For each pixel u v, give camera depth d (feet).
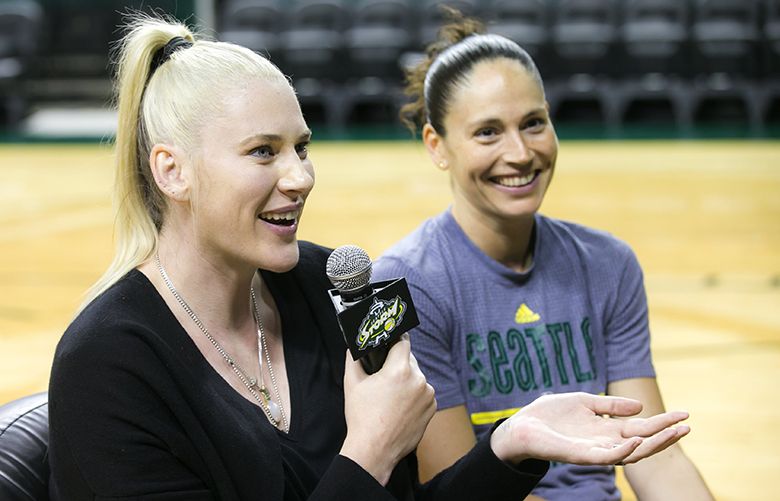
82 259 14.62
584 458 3.75
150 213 4.09
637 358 5.63
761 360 9.79
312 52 30.58
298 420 4.05
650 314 11.40
